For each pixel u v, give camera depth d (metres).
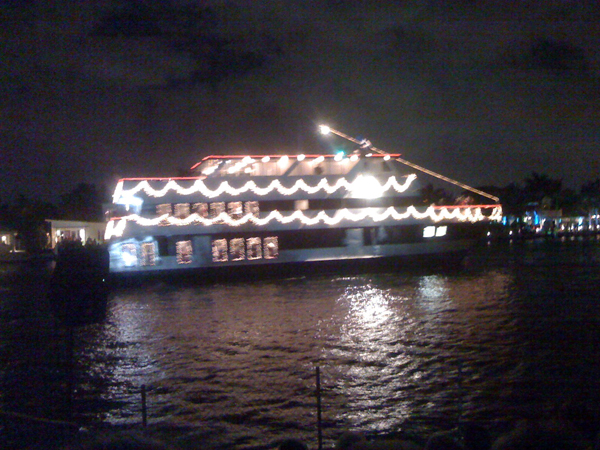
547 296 30.11
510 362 16.80
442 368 16.38
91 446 7.99
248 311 27.30
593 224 115.62
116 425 12.30
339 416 12.64
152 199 34.91
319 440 10.05
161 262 34.88
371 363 17.12
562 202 115.19
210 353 19.00
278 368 16.83
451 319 24.08
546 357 17.25
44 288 37.28
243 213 36.34
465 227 42.81
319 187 38.00
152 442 8.16
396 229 40.19
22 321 25.72
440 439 7.42
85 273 25.50
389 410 12.96
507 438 7.13
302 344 19.97
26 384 15.70
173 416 12.90
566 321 22.92
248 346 19.89
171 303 30.16
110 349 19.95
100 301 25.25
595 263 48.72
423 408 13.05
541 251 65.56
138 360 18.33
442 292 32.72
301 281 37.25
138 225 34.53
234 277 36.31
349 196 38.75
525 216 112.31
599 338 19.66
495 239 87.19
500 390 14.20
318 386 10.16
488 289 33.59
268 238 36.97
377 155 39.66
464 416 12.45
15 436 9.38
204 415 12.87
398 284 36.31
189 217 35.41
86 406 13.84
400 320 24.16
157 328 23.61
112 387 15.34
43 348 20.09
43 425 10.01
